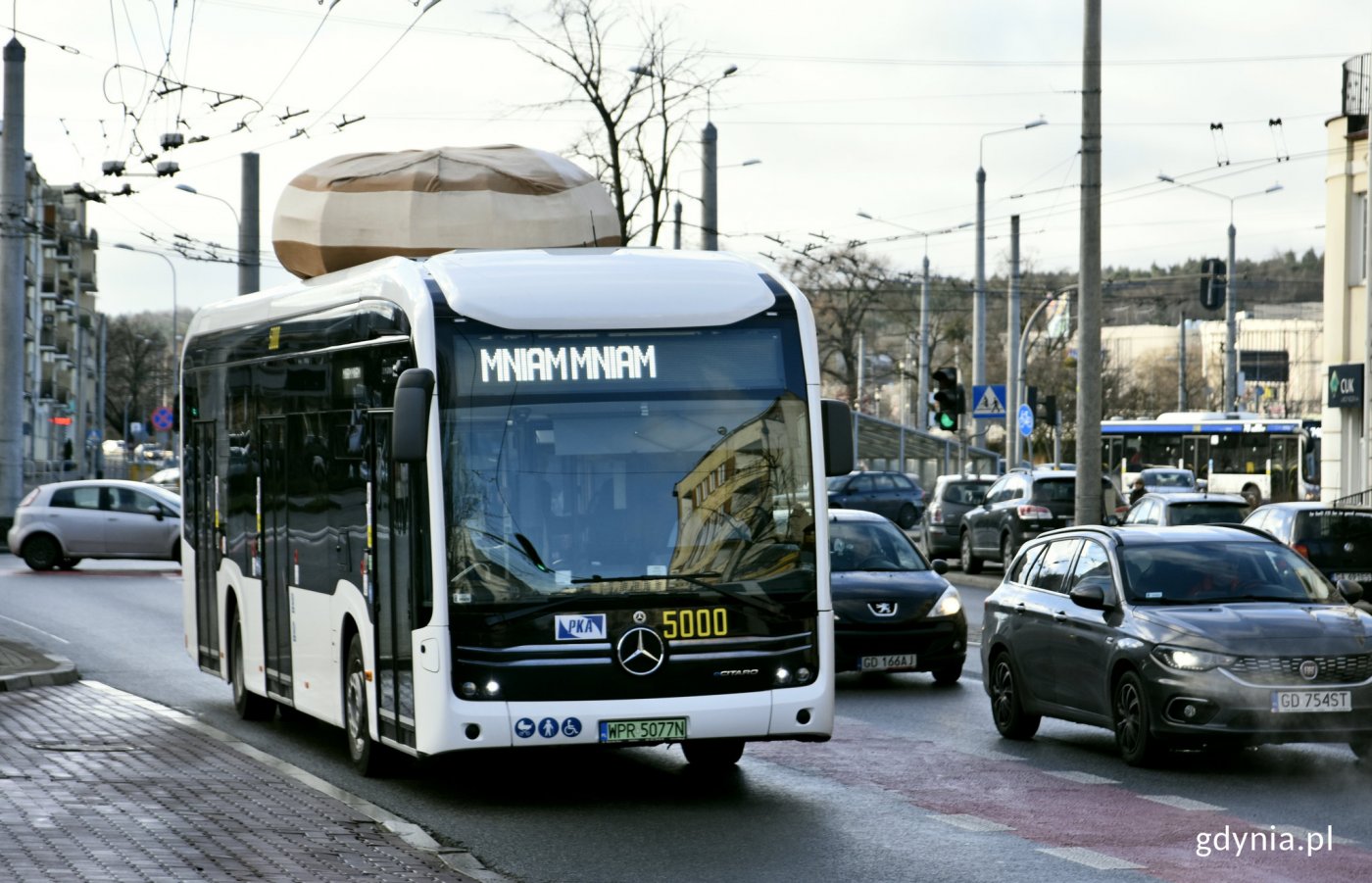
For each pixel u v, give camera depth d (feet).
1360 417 132.87
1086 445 97.09
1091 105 95.66
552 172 51.62
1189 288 465.06
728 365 38.73
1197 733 41.83
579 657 36.96
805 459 38.81
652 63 131.75
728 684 37.52
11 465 143.23
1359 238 135.13
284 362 48.44
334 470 43.68
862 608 61.26
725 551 37.88
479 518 37.17
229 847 30.78
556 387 37.91
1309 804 38.40
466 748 36.58
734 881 30.45
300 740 49.83
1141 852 32.71
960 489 138.41
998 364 352.08
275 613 49.32
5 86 137.49
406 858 30.66
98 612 93.61
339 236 49.44
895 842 33.99
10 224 140.67
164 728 48.96
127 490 126.11
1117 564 46.52
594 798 39.88
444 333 37.73
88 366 485.97
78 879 27.40
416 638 37.45
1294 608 44.32
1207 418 208.64
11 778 38.47
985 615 52.11
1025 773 43.29
